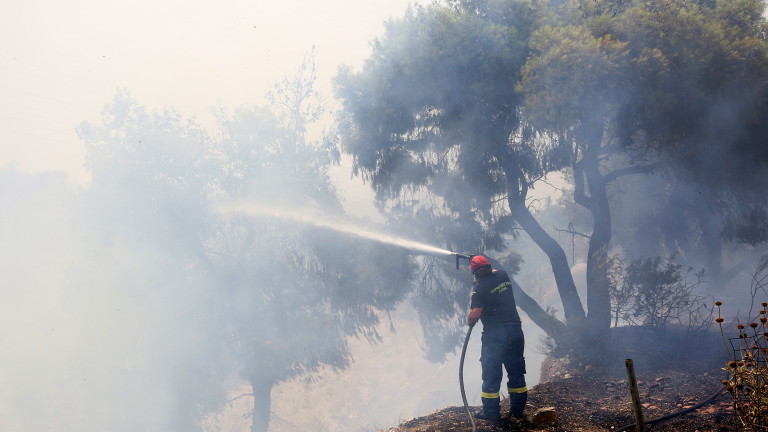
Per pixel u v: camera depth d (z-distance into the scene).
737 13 9.96
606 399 6.46
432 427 5.68
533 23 10.32
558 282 10.56
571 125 9.59
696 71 8.93
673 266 9.80
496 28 9.91
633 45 9.21
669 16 9.16
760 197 11.48
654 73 8.85
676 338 9.18
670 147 9.81
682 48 9.03
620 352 8.71
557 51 8.89
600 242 10.33
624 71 8.76
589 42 8.86
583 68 8.68
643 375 7.39
